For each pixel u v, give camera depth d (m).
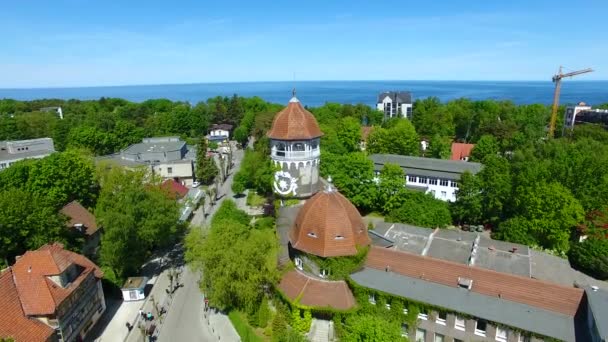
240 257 47.06
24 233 53.53
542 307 39.66
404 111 198.62
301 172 67.88
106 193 64.81
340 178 80.12
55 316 41.91
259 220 71.12
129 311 53.41
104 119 155.75
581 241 61.38
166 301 55.41
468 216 75.50
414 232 59.91
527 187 65.88
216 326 49.72
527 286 41.19
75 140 119.88
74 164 76.38
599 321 33.66
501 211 73.69
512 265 49.88
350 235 46.16
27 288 42.53
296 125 66.19
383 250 48.75
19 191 57.91
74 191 74.69
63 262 45.19
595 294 38.28
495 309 40.16
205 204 94.38
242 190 99.62
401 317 43.56
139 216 59.56
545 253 54.62
